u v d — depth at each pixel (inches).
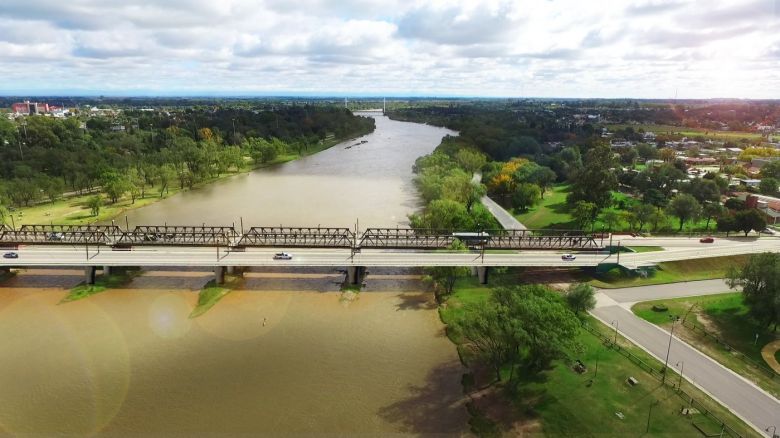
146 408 2628.0
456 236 4909.0
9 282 4207.7
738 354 3014.3
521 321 2608.3
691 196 5885.8
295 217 6343.5
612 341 3157.0
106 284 4173.2
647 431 2359.7
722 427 2369.6
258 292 4106.8
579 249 4781.0
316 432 2456.9
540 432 2401.6
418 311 3814.0
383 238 4933.6
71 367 2997.0
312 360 3115.2
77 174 7652.6
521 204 6712.6
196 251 4544.8
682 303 3762.3
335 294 4097.0
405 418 2559.1
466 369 2994.6
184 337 3376.0
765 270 3255.4
